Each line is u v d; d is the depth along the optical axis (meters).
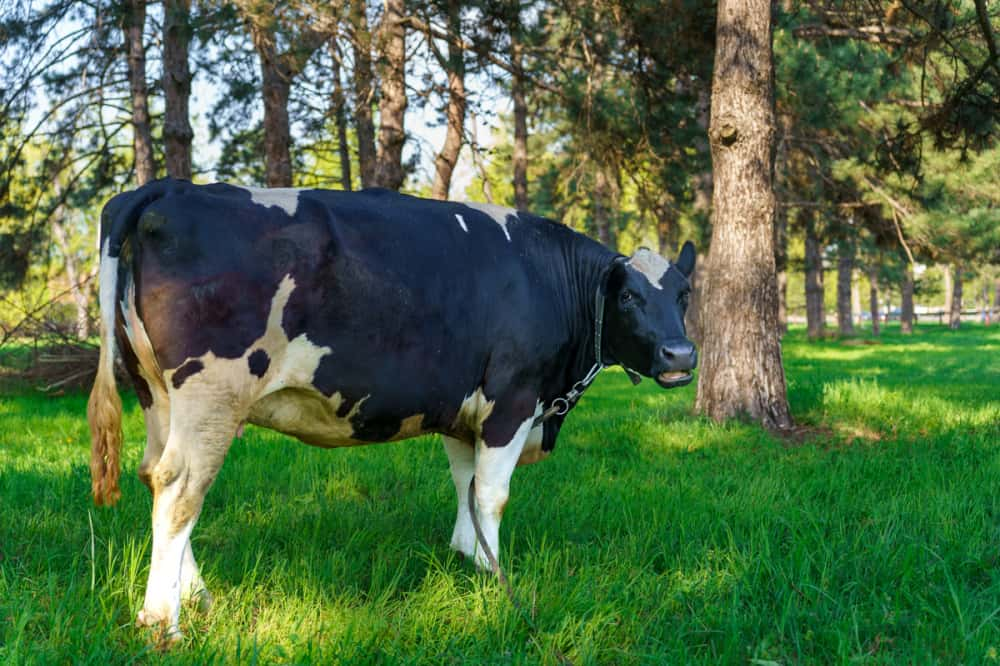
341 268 3.42
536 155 26.70
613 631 3.38
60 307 14.16
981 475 5.98
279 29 8.78
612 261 4.19
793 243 33.03
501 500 4.07
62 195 14.83
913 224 19.69
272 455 6.65
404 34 11.40
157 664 2.89
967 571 3.97
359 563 4.02
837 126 18.98
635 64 12.88
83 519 4.60
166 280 3.16
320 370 3.45
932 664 2.97
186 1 9.15
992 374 15.91
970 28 10.16
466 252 3.85
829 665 3.15
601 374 16.41
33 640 3.03
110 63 13.69
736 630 3.22
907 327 44.44
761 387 8.72
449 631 3.30
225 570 3.91
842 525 4.68
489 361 3.93
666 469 6.46
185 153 10.84
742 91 8.70
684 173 14.12
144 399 3.54
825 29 11.40
